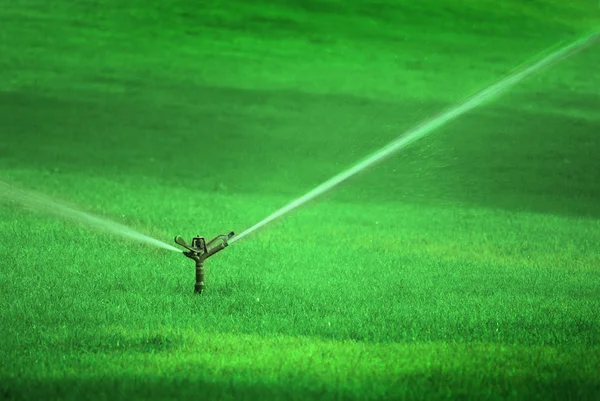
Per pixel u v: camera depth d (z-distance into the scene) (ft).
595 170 255.50
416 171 241.76
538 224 188.96
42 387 66.95
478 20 479.00
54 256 130.11
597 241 171.32
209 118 298.56
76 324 90.79
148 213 176.76
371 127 294.66
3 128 269.44
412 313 100.58
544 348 83.15
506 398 66.64
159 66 368.07
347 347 81.61
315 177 237.25
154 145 262.47
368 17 473.67
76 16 437.58
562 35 460.55
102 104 307.37
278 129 288.92
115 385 67.46
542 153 269.64
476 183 233.55
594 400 66.69
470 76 380.78
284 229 169.78
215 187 220.02
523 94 347.77
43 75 341.00
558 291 119.96
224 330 89.92
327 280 122.52
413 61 403.34
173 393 65.46
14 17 428.97
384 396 65.92
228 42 415.64
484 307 105.70
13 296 103.91
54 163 233.55
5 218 161.79
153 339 83.56
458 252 153.48
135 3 463.83
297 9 477.77
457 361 77.00
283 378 70.18
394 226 179.52
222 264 130.93
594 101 345.51
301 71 375.04
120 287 111.75
